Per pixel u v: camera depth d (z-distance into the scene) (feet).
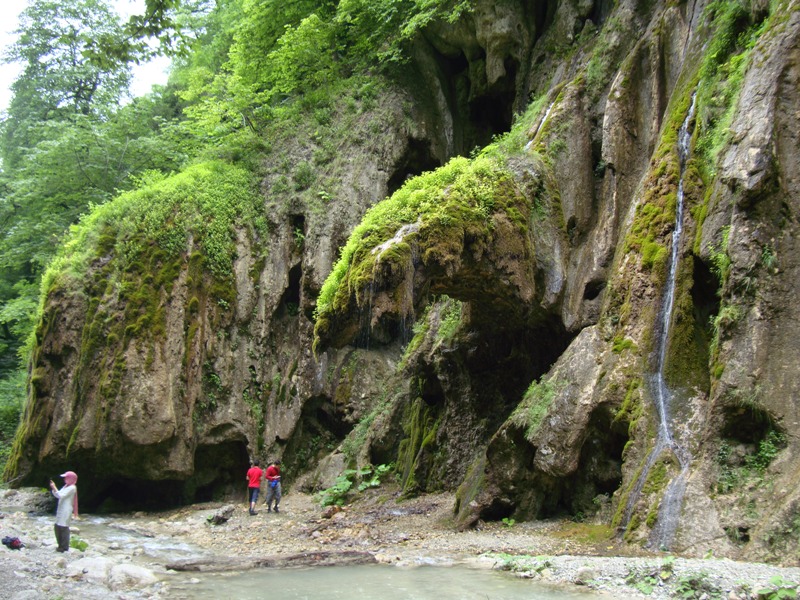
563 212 48.34
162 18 32.83
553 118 51.19
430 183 44.29
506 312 46.85
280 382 66.28
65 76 97.45
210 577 28.66
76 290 61.87
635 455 33.83
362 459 58.49
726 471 30.14
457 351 51.01
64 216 86.48
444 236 40.40
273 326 67.92
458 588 24.88
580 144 50.26
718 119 38.75
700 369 35.01
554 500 38.99
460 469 49.62
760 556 25.72
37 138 96.02
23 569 26.73
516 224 44.24
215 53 100.68
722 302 33.27
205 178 70.33
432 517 43.60
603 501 36.01
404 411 59.47
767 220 32.30
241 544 40.32
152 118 99.55
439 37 73.05
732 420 30.71
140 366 58.90
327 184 70.90
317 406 66.39
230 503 61.46
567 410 38.01
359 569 29.53
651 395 35.58
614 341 38.93
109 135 87.51
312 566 30.66
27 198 87.30
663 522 29.78
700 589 21.80
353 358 67.10
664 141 42.91
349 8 75.82
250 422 64.13
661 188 41.45
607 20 55.42
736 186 33.45
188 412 60.54
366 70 77.92
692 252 37.09
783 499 27.14
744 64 37.40
